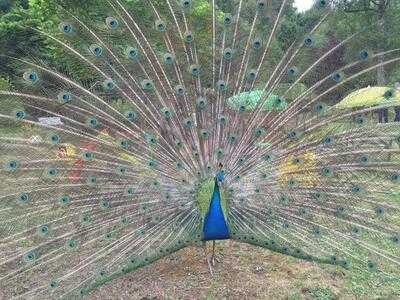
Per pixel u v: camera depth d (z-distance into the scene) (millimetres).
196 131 2725
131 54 2711
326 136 2688
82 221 2535
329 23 2773
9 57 2771
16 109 2584
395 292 2676
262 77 2789
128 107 2729
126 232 2555
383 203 2562
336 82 2729
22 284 2496
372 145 2627
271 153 2727
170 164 2689
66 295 2309
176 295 2648
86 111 2691
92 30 2703
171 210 2627
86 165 2646
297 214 2625
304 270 2920
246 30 2820
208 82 2793
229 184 2664
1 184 2572
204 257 3059
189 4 2791
